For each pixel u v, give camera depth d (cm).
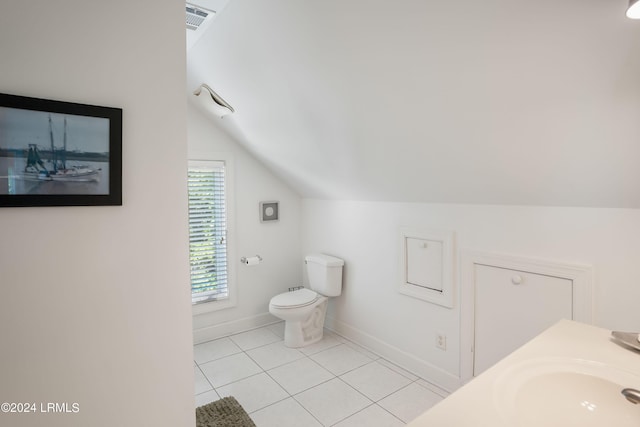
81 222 125
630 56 108
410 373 259
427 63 147
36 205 116
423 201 248
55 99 118
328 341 317
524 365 103
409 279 261
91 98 125
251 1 166
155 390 139
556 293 181
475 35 127
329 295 319
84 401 126
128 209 133
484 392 87
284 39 177
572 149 147
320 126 230
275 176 360
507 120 152
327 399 227
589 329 130
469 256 220
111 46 128
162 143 139
